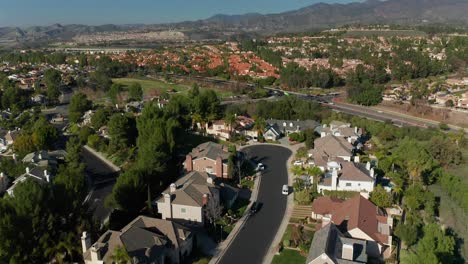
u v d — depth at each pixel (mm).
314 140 121625
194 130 144125
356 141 120312
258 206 85312
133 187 77312
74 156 109812
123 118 123062
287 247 69375
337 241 59625
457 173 104438
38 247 58031
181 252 64688
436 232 63969
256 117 150000
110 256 54531
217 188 82125
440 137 121188
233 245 70438
